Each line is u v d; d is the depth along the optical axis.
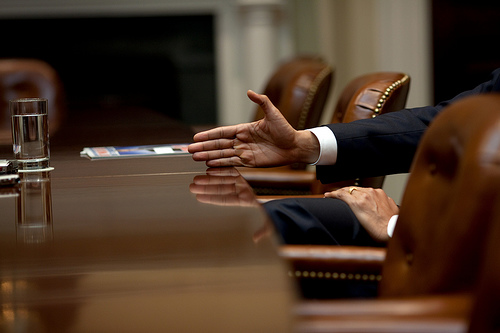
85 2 9.49
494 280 1.09
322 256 1.81
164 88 9.88
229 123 9.77
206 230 1.52
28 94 5.31
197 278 1.20
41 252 1.39
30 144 2.39
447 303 1.12
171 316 1.03
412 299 1.13
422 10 6.67
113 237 1.48
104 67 9.76
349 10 8.03
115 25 9.67
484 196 1.22
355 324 1.05
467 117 1.39
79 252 1.38
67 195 1.96
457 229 1.26
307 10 9.35
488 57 6.31
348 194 2.30
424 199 1.53
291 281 1.17
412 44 6.82
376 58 7.41
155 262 1.29
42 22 9.54
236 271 1.22
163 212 1.71
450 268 1.28
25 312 1.06
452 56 6.53
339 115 3.44
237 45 9.66
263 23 8.98
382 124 2.51
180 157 2.66
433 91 6.69
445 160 1.46
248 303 1.07
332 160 2.47
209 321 1.00
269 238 1.44
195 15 9.70
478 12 6.32
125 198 1.89
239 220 1.60
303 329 1.01
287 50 9.40
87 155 2.75
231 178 2.18
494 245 1.10
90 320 1.02
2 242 1.47
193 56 9.81
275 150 2.44
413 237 1.55
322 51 8.83
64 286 1.18
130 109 5.58
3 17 9.45
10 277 1.23
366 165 2.48
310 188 3.72
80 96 9.78
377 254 1.82
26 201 1.88
